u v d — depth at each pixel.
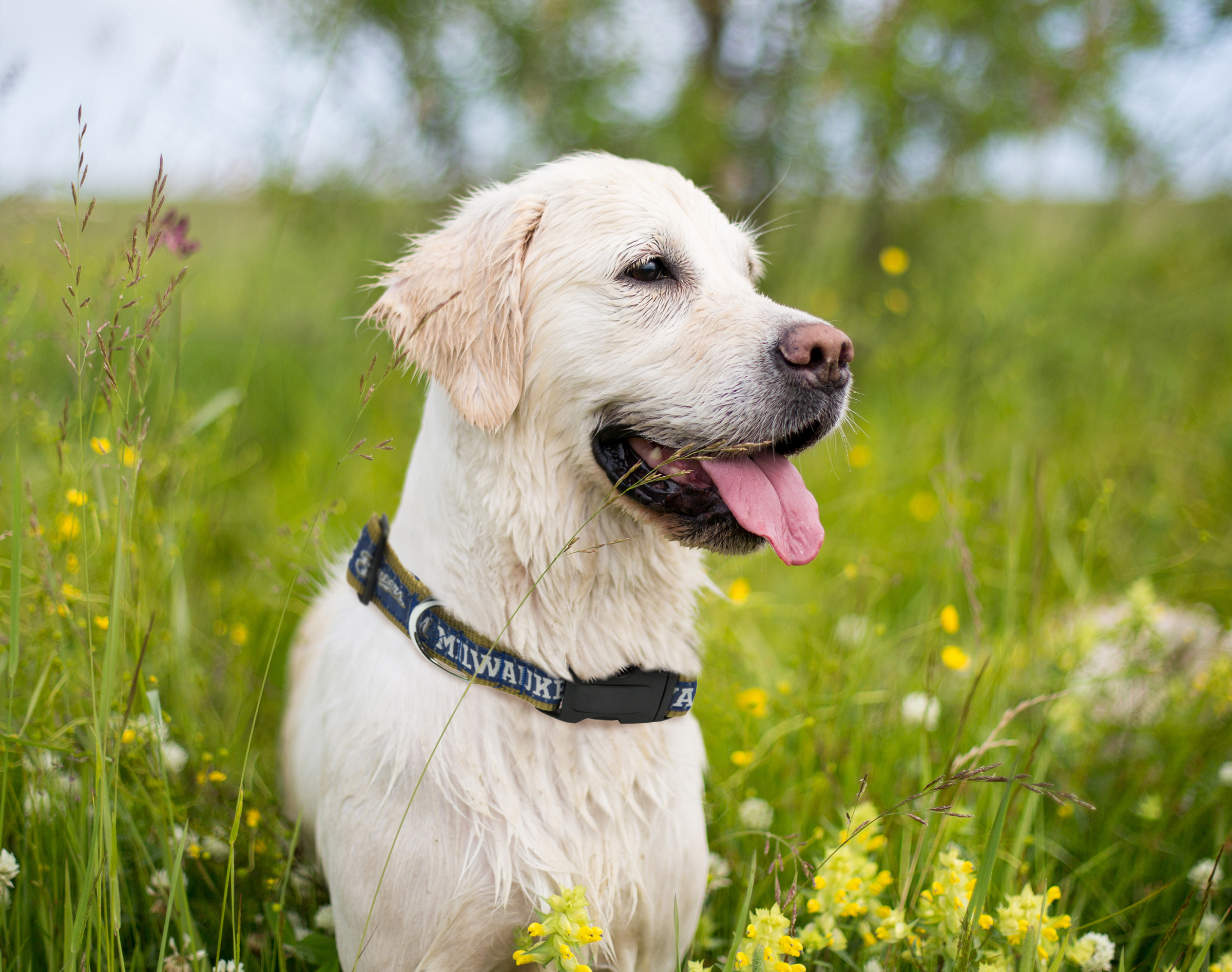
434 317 2.13
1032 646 3.04
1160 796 2.73
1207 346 6.27
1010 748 2.50
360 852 1.94
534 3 6.34
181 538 3.03
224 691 2.97
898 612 3.74
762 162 6.83
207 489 3.65
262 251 6.32
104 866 1.81
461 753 1.91
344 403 5.46
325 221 6.39
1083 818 2.75
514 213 2.13
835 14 6.52
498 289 2.09
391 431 5.24
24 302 3.09
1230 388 5.66
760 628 3.80
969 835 2.36
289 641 3.50
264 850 2.37
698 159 6.52
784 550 1.99
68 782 2.16
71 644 2.41
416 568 2.05
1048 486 4.43
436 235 2.27
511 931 1.93
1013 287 6.15
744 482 2.05
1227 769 2.69
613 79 6.36
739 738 2.90
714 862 2.48
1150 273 6.43
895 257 5.25
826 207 7.23
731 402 2.01
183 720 2.62
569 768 1.97
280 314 6.24
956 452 4.02
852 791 2.62
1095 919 2.43
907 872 2.20
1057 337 5.92
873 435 5.04
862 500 4.02
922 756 2.56
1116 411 5.39
